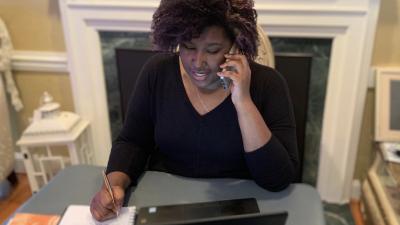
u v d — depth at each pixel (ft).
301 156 6.70
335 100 6.22
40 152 7.18
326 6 5.63
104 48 6.55
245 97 3.31
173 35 3.22
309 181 7.03
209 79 3.38
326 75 6.13
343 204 6.90
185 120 3.74
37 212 3.18
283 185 3.37
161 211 3.05
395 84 5.90
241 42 3.21
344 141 6.48
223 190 3.42
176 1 3.13
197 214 2.99
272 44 6.06
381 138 5.92
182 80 3.75
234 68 3.23
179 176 3.70
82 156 6.56
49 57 6.79
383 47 5.85
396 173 5.17
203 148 3.76
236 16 3.09
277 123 3.62
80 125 6.50
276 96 3.66
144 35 6.34
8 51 6.66
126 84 6.73
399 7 5.56
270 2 5.74
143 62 6.49
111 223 2.98
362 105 6.14
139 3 6.06
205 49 3.18
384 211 5.30
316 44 5.96
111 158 3.76
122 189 3.36
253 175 3.44
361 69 5.87
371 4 5.44
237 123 3.60
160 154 4.16
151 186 3.53
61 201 3.32
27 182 7.65
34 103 7.31
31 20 6.57
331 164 6.72
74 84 6.82
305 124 6.48
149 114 3.99
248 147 3.35
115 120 7.18
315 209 3.16
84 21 6.30
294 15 5.72
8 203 7.05
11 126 7.56
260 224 2.25
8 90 7.01
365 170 6.73
